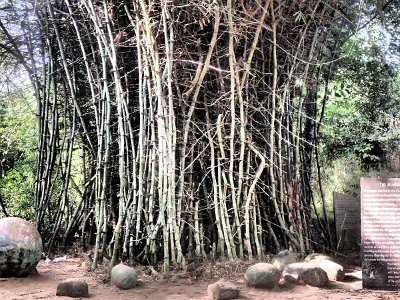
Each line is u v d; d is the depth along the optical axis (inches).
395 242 147.3
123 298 138.4
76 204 237.6
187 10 180.1
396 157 306.7
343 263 195.6
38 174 217.5
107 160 187.9
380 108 290.5
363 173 299.1
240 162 184.5
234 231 180.7
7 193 264.7
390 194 148.7
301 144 216.8
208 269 164.2
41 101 223.8
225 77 186.1
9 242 154.1
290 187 200.7
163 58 179.6
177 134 184.4
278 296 139.1
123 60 197.6
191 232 180.5
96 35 191.5
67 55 215.2
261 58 199.2
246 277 148.3
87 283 155.4
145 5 176.1
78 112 207.6
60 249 211.2
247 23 182.4
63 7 212.2
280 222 192.5
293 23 203.6
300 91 210.1
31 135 273.1
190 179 183.9
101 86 199.3
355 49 251.9
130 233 175.9
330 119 303.9
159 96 173.0
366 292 144.4
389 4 240.2
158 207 176.4
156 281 157.2
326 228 227.0
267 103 200.7
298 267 154.0
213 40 177.3
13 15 217.5
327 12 207.9
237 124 188.5
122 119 184.4
